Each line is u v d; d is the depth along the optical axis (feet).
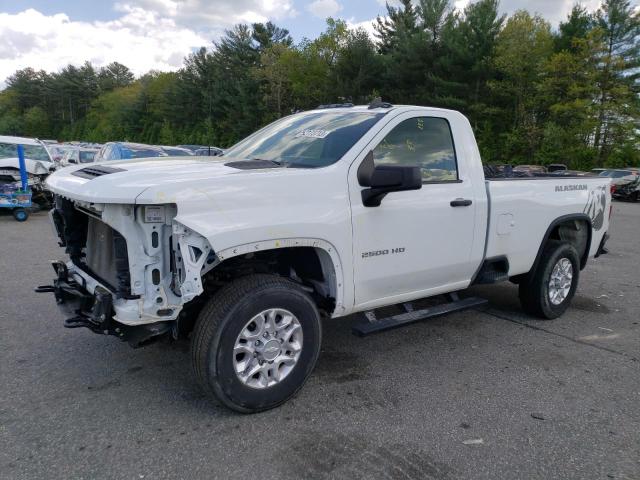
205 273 10.91
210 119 210.18
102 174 11.08
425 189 13.73
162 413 11.37
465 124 15.31
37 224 38.91
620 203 85.61
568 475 9.66
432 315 14.40
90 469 9.39
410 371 13.99
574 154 125.49
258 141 15.11
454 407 12.07
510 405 12.25
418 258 13.75
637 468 9.94
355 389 12.82
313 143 13.37
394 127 13.35
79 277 12.08
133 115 290.35
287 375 11.54
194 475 9.31
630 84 130.52
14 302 18.83
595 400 12.64
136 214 9.99
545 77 126.93
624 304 21.18
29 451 9.87
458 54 125.49
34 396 12.03
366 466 9.71
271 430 10.82
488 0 126.21
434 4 132.36
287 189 11.09
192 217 9.81
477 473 9.62
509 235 16.26
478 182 15.25
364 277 12.67
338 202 11.84
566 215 18.37
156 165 11.91
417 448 10.35
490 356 15.21
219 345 10.48
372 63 150.92
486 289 22.67
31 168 44.93
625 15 135.54
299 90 181.88
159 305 10.21
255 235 10.41
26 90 388.57
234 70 220.23
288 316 11.39
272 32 223.30
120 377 13.07
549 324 18.31
